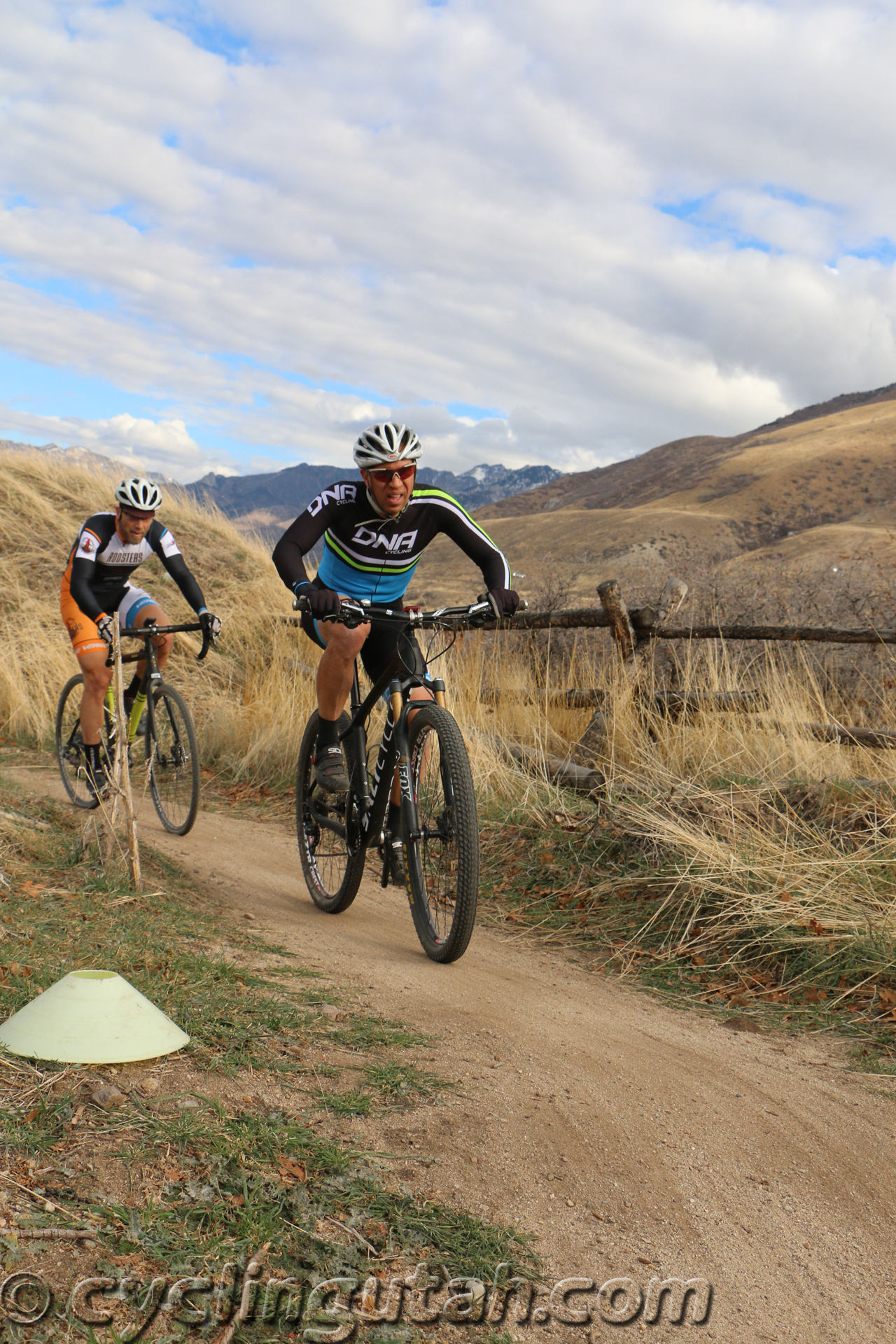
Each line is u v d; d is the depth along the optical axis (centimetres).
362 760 368
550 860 474
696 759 546
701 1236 174
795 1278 166
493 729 648
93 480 1353
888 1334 155
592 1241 165
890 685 608
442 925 333
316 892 410
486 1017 272
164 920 316
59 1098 171
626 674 598
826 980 345
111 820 370
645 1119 218
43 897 317
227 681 966
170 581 1137
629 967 369
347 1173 166
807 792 470
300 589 313
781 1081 260
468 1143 189
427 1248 152
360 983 285
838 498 19112
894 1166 215
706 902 400
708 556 915
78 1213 138
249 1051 209
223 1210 147
